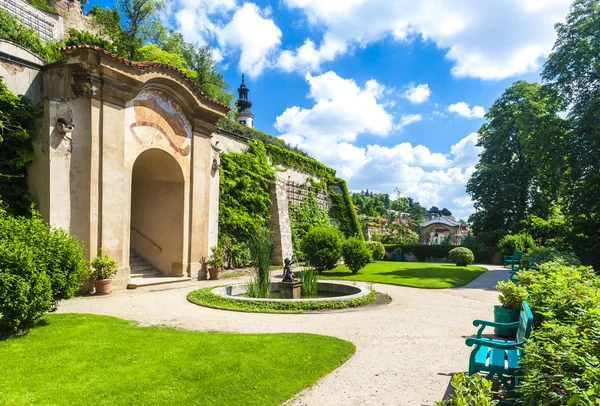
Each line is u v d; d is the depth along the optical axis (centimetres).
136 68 1276
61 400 403
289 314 897
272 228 2241
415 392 458
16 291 605
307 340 649
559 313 439
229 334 681
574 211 2325
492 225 3772
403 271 2059
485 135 3991
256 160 2225
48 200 1088
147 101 1369
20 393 416
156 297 1110
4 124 1055
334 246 1836
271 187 2278
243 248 2008
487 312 988
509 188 3525
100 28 3156
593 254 2227
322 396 446
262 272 1213
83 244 1143
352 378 503
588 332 340
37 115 1119
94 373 481
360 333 737
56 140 1105
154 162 1543
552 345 308
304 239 1889
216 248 1658
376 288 1391
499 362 439
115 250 1226
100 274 1137
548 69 2342
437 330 775
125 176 1277
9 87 1154
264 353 569
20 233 672
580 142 2219
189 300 1042
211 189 1691
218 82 3809
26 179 1116
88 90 1168
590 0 2183
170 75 1420
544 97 2488
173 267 1541
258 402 418
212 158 1698
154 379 464
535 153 2434
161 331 698
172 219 1562
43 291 652
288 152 2655
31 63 1212
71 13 2955
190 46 3603
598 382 244
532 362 315
